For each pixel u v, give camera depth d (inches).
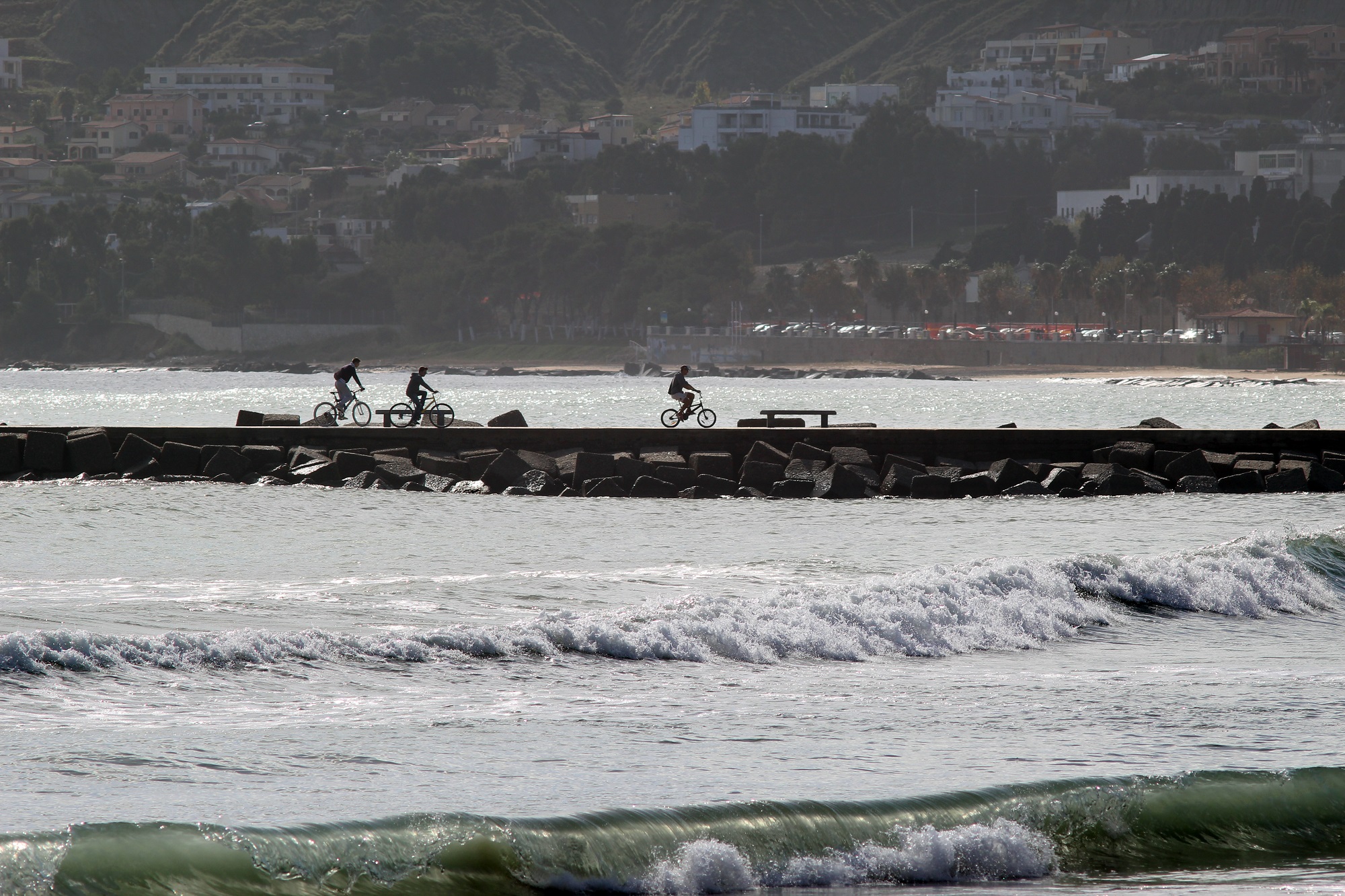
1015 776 1528.1
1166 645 2524.6
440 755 1557.6
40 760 1461.6
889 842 1336.1
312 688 1877.5
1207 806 1461.6
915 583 2709.2
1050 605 2714.1
